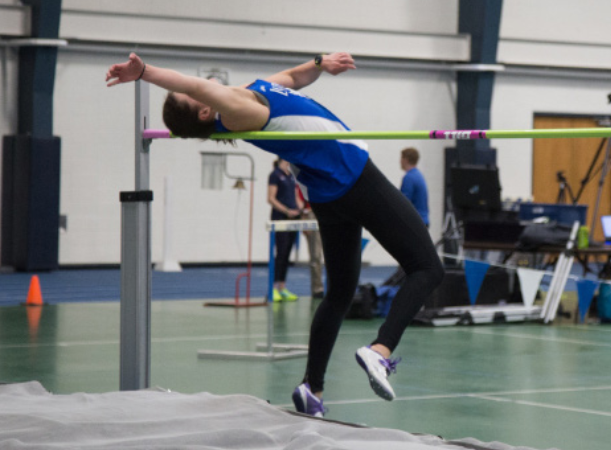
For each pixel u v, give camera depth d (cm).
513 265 1535
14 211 1964
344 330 1149
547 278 1734
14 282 1755
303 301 1476
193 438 491
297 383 782
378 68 2280
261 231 2206
